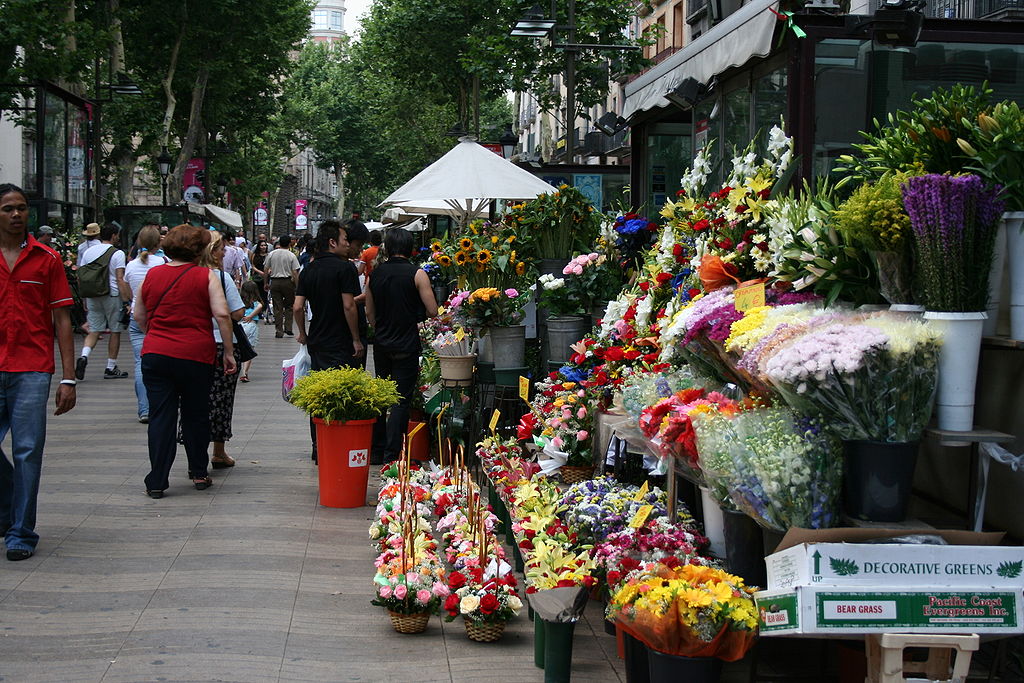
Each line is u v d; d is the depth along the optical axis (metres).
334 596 5.62
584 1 23.56
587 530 5.11
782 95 5.90
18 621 5.13
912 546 3.38
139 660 4.65
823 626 3.31
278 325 22.53
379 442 9.29
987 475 4.05
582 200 8.61
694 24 27.55
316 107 63.75
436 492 6.98
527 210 8.77
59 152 21.36
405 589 5.00
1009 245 3.95
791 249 4.43
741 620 3.49
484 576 5.20
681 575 3.72
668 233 6.22
